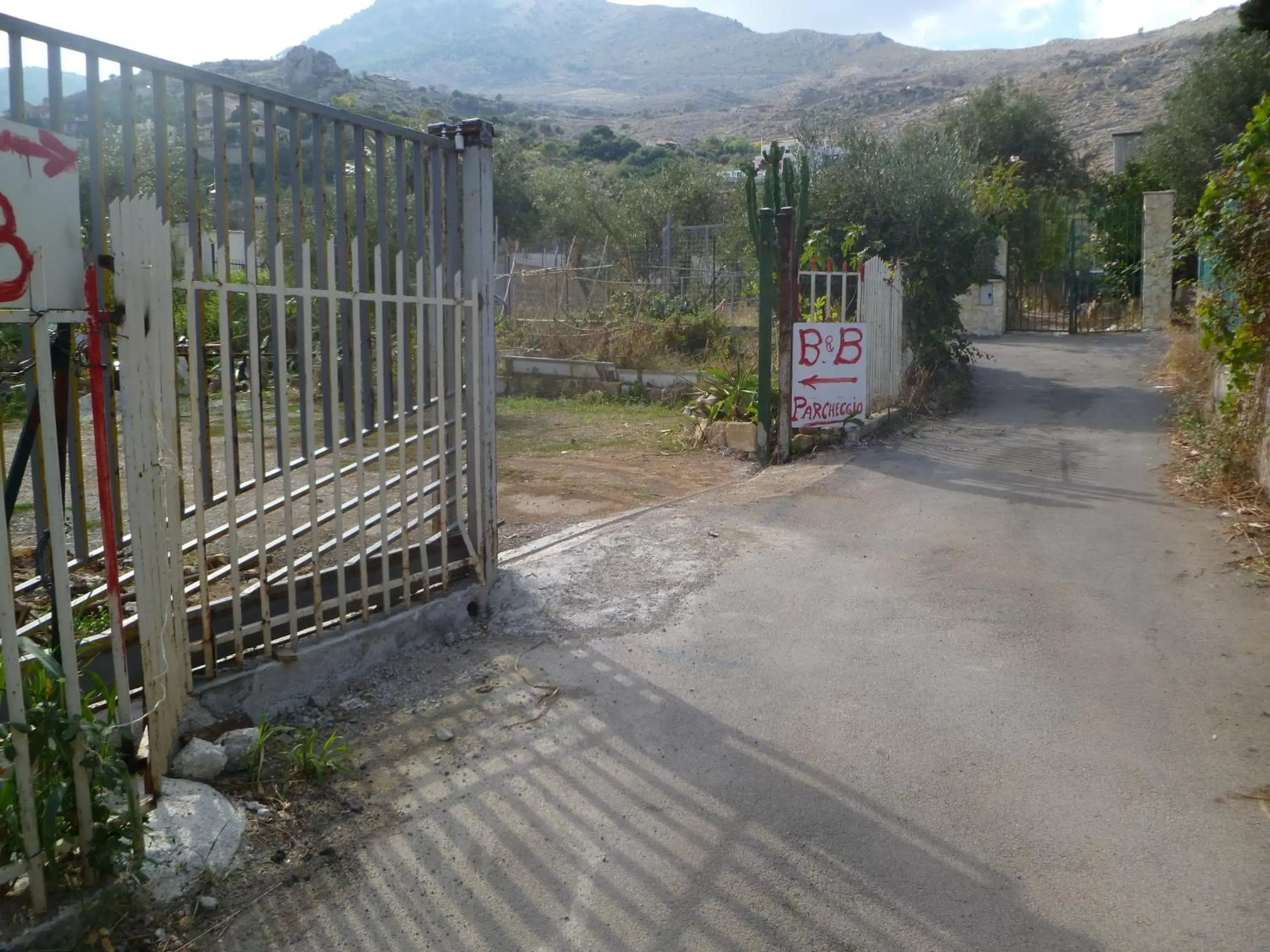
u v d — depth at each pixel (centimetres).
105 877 305
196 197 393
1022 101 3550
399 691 469
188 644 399
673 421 1323
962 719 438
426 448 532
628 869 336
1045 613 560
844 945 299
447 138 530
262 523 425
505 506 862
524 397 1605
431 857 343
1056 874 331
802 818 364
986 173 2511
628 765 402
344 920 312
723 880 329
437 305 518
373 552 510
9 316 283
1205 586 597
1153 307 2223
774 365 1124
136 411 340
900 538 702
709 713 445
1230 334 796
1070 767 397
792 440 1040
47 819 283
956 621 549
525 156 4419
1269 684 465
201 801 353
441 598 531
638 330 1628
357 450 470
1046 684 471
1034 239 2666
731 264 2088
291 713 443
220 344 406
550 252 2905
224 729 409
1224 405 870
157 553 359
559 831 357
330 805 373
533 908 317
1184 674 479
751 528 725
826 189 1407
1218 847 344
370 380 504
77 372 349
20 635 360
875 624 545
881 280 1150
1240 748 409
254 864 337
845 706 451
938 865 337
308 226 694
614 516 823
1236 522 722
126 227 333
